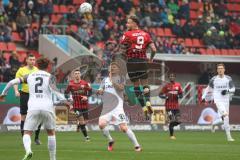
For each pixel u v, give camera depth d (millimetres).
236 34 71938
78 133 48000
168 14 70562
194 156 28844
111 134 47812
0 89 50125
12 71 52844
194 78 66375
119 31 63969
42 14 63469
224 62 65062
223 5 75250
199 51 68125
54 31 62312
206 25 70312
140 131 52938
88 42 62562
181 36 69812
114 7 67438
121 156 28609
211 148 33969
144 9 69000
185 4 72500
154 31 68625
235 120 56406
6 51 60219
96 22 64375
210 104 55656
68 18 65125
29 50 61500
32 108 24625
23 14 62375
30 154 24562
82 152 30641
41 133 47281
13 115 50094
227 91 41375
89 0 66062
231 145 36500
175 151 31672
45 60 25156
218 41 70000
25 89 35188
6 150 31578
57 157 28109
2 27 60812
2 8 61656
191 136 46344
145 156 28672
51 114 24719
